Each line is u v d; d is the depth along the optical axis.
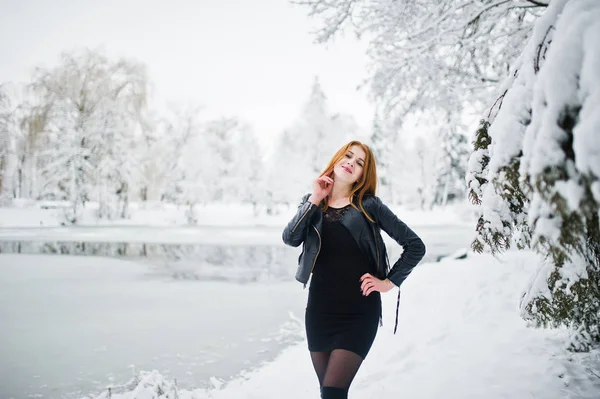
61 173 30.02
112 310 6.91
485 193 2.45
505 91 2.29
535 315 3.34
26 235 23.61
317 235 2.24
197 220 32.50
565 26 1.55
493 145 2.04
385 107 7.42
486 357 3.65
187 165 36.84
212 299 7.86
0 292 8.48
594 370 3.21
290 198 34.28
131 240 21.38
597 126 1.26
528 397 2.86
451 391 3.03
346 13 5.90
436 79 6.67
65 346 5.03
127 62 33.34
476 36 5.69
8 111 31.89
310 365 4.17
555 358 3.47
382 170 42.91
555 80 1.46
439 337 4.36
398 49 6.27
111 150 31.28
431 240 21.09
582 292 2.73
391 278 2.14
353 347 2.00
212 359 4.55
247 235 24.28
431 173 52.31
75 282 9.68
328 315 2.11
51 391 3.73
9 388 3.80
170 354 4.72
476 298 5.72
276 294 8.34
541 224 1.52
